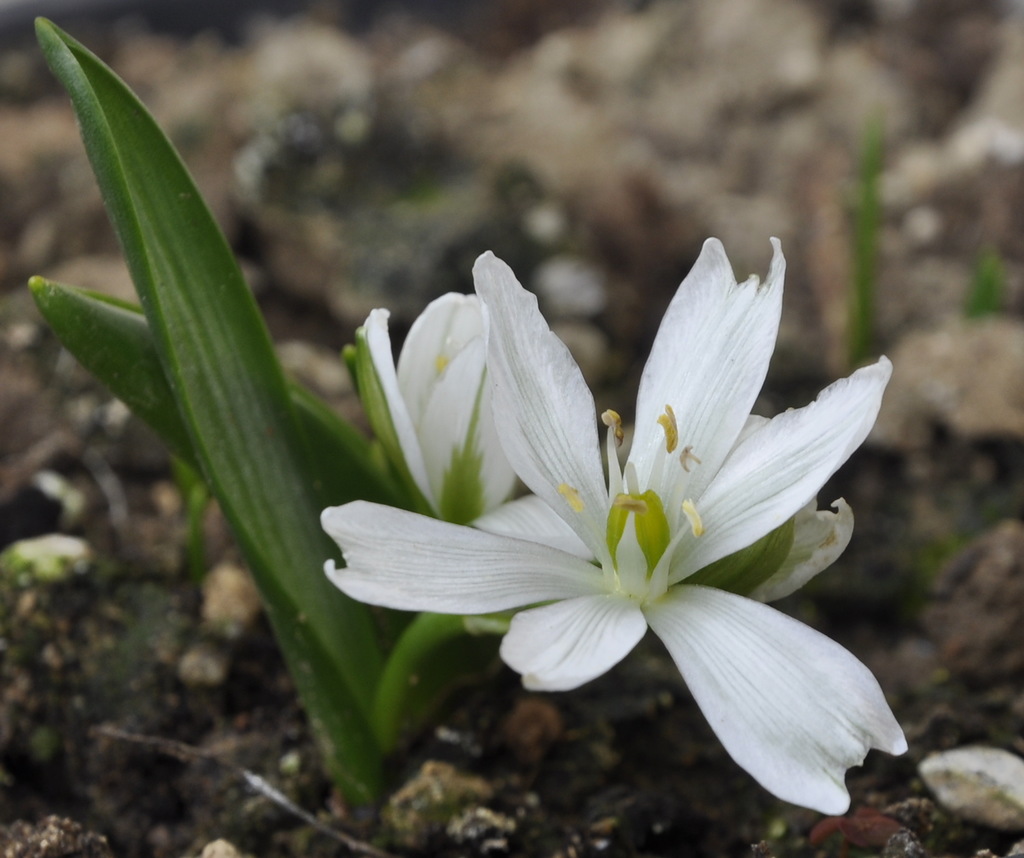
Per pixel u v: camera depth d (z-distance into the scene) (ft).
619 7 1.59
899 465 0.81
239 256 1.01
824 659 0.52
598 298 0.98
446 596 0.53
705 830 0.62
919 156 1.19
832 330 0.96
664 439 0.56
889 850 0.56
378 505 0.53
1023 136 1.12
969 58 1.32
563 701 0.65
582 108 1.24
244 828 0.62
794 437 0.54
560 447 0.55
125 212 0.56
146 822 0.63
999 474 0.80
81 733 0.65
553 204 1.04
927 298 1.01
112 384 0.59
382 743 0.62
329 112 1.07
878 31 1.44
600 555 0.55
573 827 0.61
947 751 0.63
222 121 1.09
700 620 0.54
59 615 0.66
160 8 1.62
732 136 1.29
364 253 0.96
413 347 0.59
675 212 1.09
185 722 0.65
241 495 0.59
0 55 1.48
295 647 0.59
